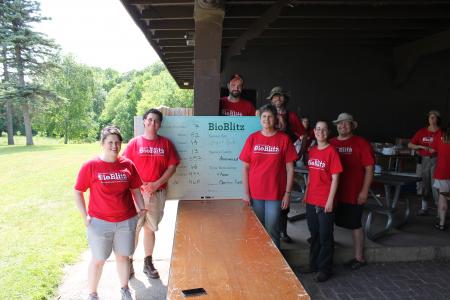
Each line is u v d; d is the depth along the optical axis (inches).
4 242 187.8
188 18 205.3
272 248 91.7
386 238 171.8
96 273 118.9
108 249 117.6
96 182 113.1
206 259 84.5
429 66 313.7
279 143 131.6
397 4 197.8
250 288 70.3
